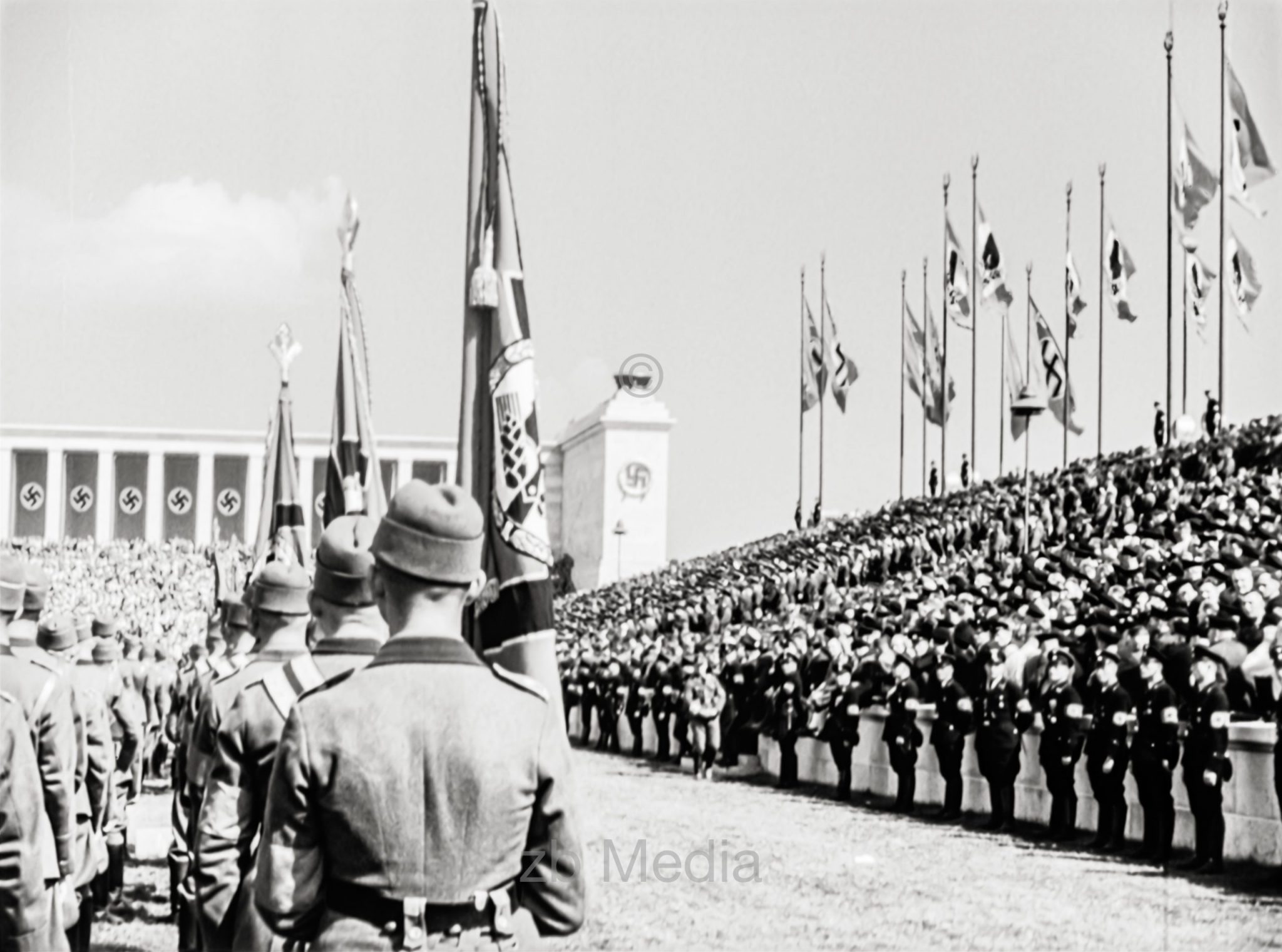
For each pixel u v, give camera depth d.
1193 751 20.84
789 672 34.97
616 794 32.75
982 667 27.33
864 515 70.81
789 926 17.39
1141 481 47.47
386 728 5.66
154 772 34.12
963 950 16.05
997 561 45.22
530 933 5.82
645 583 75.75
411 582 5.89
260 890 5.62
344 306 17.91
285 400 22.02
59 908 9.05
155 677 30.05
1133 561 34.66
